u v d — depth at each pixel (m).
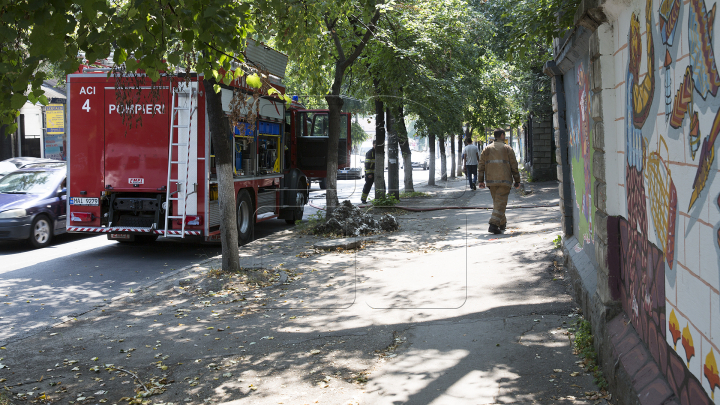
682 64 2.91
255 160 12.84
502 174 11.58
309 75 12.69
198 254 11.49
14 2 3.74
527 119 29.45
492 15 19.17
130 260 10.87
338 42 13.91
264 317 6.76
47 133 29.03
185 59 6.48
